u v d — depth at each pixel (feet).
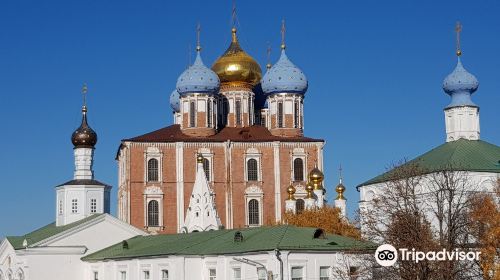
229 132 595.47
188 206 563.48
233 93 618.85
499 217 341.00
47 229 486.38
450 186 378.32
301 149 581.12
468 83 488.85
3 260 460.55
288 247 323.78
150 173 565.12
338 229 483.92
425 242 310.24
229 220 568.41
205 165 570.87
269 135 594.65
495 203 378.53
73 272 428.15
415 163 397.19
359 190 468.75
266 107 632.79
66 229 437.99
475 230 343.67
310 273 327.06
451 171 386.32
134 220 558.97
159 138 572.10
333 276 326.03
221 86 620.90
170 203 563.48
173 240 388.57
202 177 526.57
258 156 576.61
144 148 565.53
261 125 631.97
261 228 360.69
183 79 590.14
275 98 600.39
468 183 418.10
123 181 575.38
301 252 326.24
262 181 574.56
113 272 396.37
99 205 502.79
